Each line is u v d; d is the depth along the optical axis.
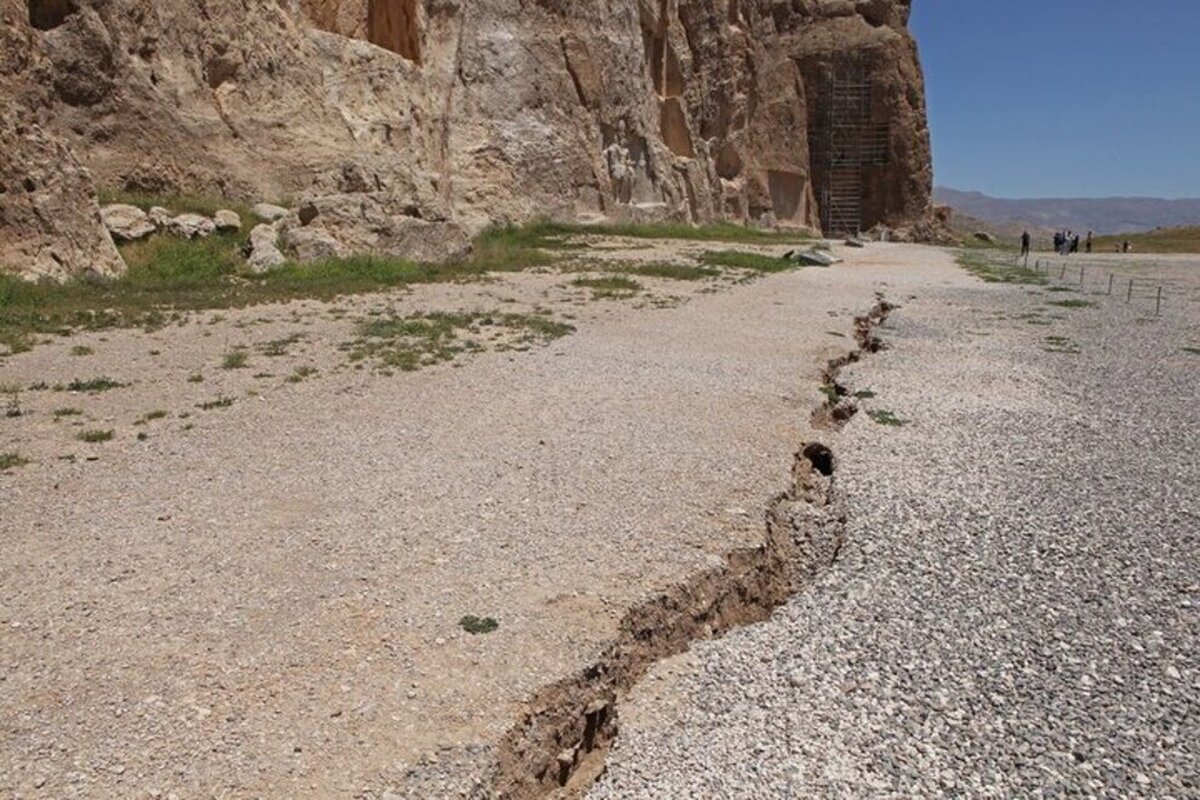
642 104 53.34
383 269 23.66
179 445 9.62
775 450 10.25
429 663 5.55
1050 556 7.86
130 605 6.12
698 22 66.38
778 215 76.12
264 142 28.70
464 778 4.63
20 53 21.50
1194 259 50.88
